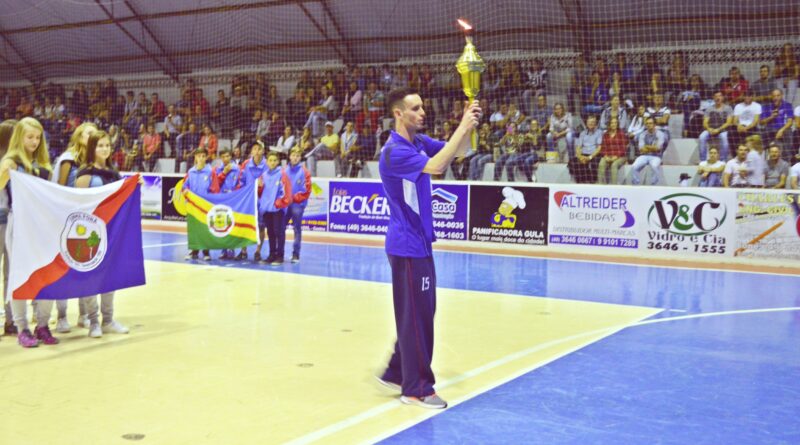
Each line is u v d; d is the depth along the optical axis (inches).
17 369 221.8
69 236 253.3
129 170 774.5
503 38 703.7
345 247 548.7
